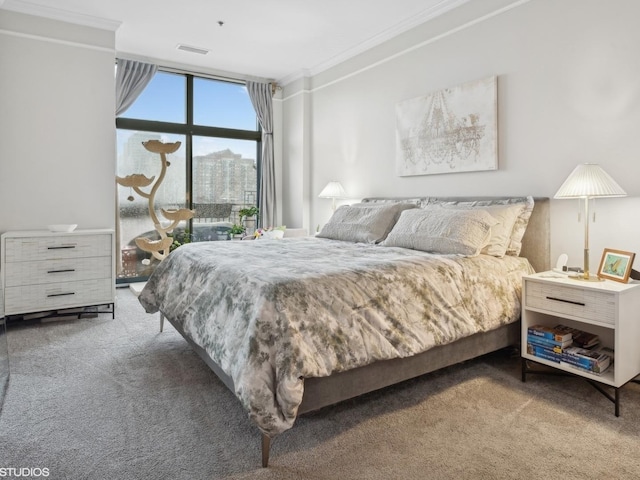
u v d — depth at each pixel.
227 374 1.72
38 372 2.45
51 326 3.35
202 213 5.36
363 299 1.89
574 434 1.80
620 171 2.46
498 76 3.10
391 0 3.45
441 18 3.53
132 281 4.98
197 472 1.55
